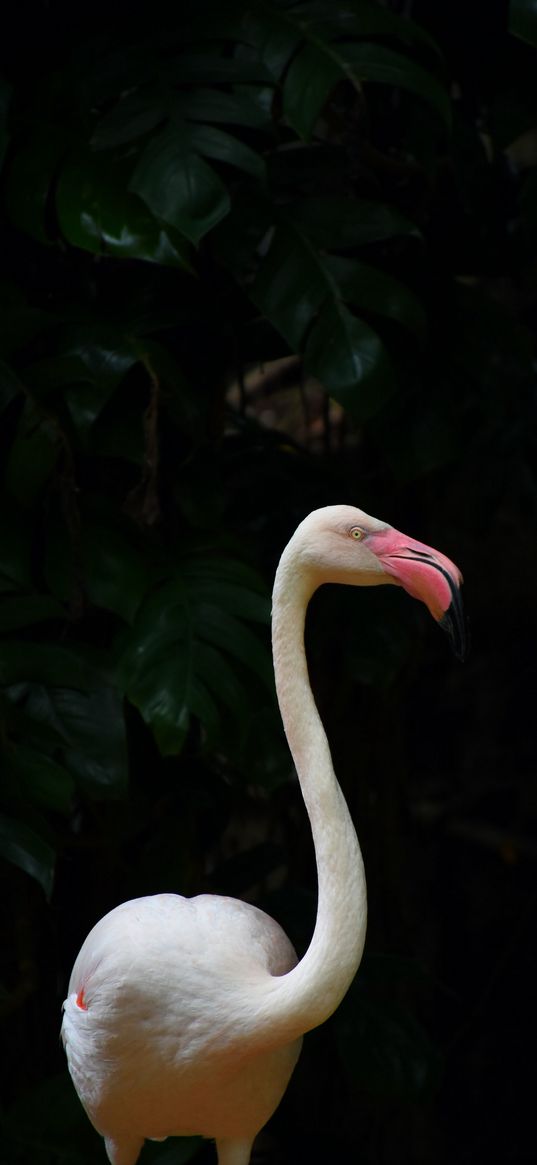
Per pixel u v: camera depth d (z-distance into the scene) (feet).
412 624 11.16
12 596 9.41
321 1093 12.33
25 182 9.18
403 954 12.40
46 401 9.51
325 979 6.58
